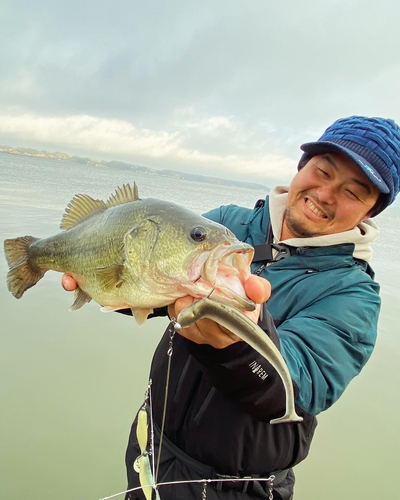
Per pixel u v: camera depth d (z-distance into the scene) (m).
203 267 0.46
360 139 0.64
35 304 1.37
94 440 0.86
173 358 0.59
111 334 1.25
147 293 0.54
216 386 0.43
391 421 1.00
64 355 1.10
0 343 1.09
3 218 2.50
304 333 0.50
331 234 0.66
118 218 0.60
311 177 0.66
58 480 0.76
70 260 0.68
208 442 0.55
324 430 0.96
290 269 0.62
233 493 0.56
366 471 0.86
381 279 2.42
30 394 0.93
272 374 0.41
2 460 0.77
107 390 0.99
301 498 0.79
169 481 0.58
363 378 1.17
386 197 0.66
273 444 0.54
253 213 0.77
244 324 0.34
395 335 1.48
